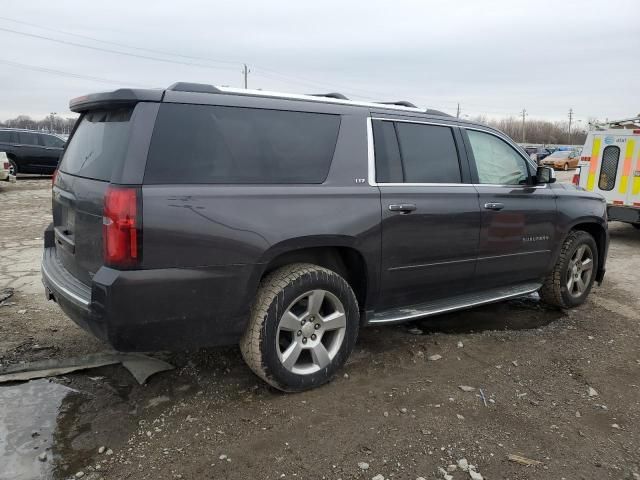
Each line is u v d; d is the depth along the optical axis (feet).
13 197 43.39
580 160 34.60
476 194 14.12
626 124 32.73
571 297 17.44
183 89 9.78
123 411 10.28
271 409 10.46
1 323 14.51
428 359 13.08
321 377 11.27
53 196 12.76
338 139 11.57
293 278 10.59
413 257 12.67
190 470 8.58
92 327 9.29
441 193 13.24
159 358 12.49
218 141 9.87
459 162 14.06
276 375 10.58
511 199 15.12
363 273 12.01
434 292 13.73
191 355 12.70
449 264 13.58
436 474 8.66
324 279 11.00
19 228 29.22
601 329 15.81
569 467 9.00
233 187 9.84
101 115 10.69
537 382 12.09
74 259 10.57
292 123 10.98
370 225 11.60
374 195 11.78
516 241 15.28
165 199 9.04
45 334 13.84
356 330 11.81
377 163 12.12
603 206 18.49
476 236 14.08
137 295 8.93
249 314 10.24
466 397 11.20
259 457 8.95
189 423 9.91
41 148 59.31
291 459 8.93
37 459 8.78
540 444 9.62
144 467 8.63
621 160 32.35
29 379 11.41
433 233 12.97
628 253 28.37
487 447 9.45
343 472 8.64
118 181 8.87
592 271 18.17
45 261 12.36
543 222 16.06
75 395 10.86
